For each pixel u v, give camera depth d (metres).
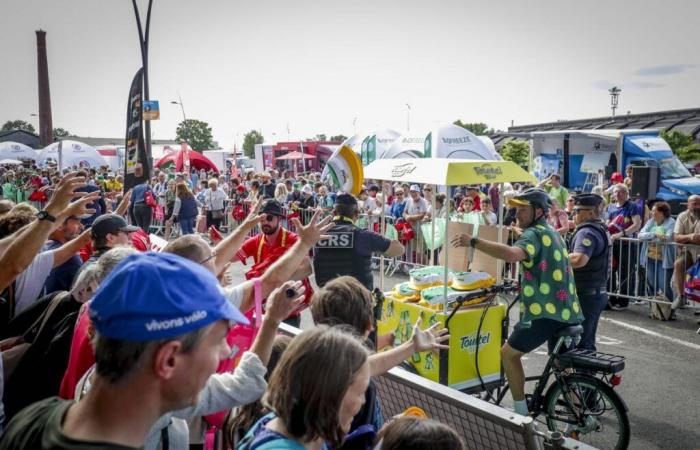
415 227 11.05
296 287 1.90
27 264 2.34
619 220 8.74
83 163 30.95
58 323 2.67
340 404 1.50
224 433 2.12
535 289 4.25
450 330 4.61
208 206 15.80
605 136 17.83
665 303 7.82
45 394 2.59
